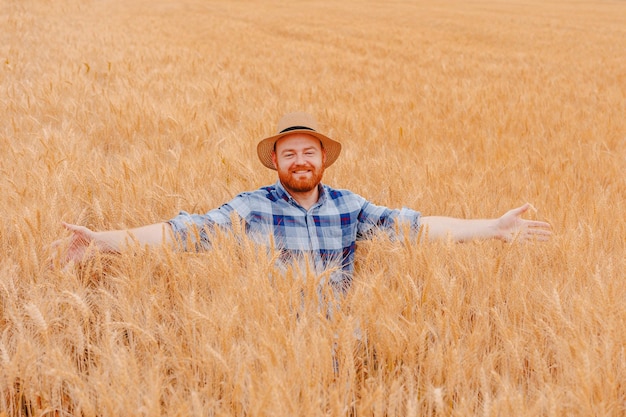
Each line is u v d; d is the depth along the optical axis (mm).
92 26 22453
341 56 19000
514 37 27578
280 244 3408
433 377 2408
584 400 2031
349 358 2221
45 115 6664
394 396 2080
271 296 2594
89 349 2434
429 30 30109
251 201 3471
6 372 2207
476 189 4508
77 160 4754
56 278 2846
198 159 5176
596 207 3982
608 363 2240
